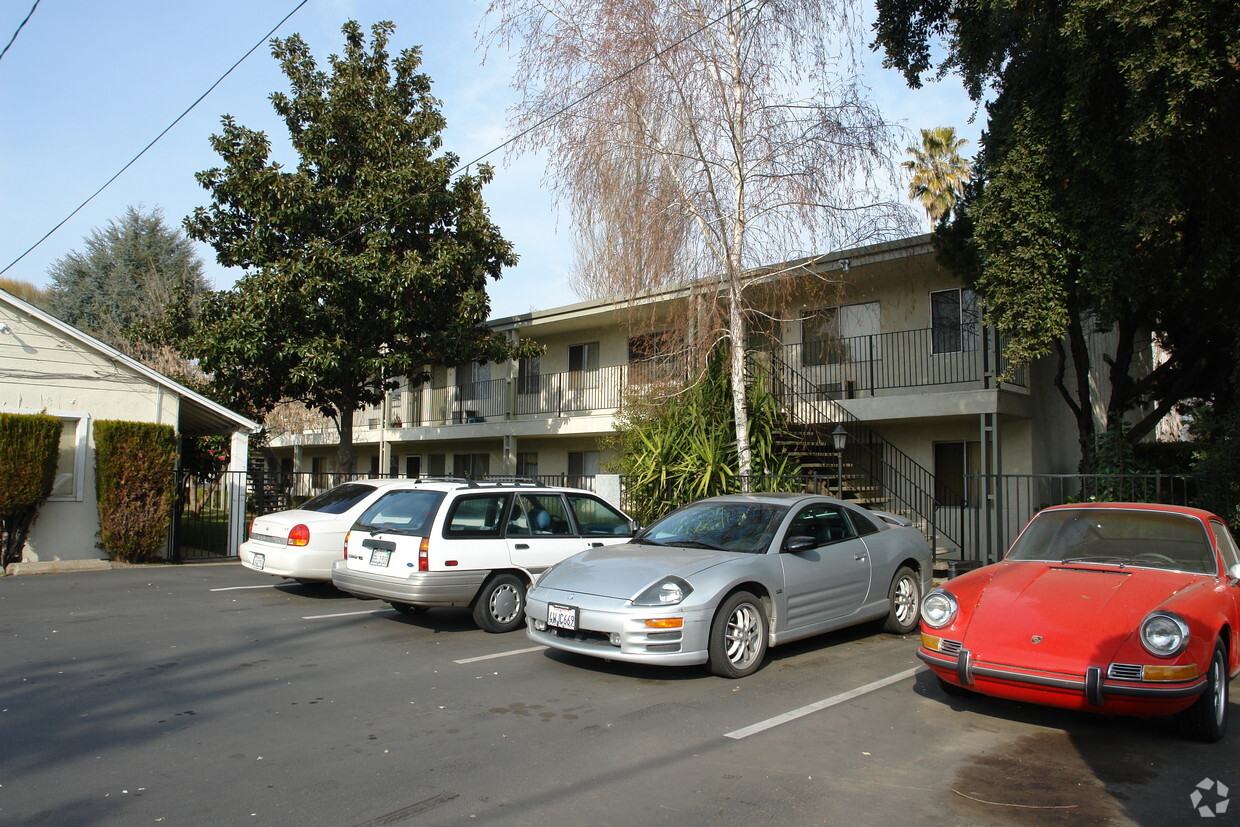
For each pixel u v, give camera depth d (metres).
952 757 4.92
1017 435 14.53
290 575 10.07
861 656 7.55
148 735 5.27
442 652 7.63
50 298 37.66
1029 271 9.49
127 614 9.45
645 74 11.48
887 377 15.95
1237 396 10.68
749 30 11.67
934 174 25.80
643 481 12.91
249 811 4.10
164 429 14.28
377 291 16.86
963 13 10.20
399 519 8.65
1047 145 9.33
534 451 23.89
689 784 4.47
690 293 12.06
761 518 7.67
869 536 8.33
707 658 6.46
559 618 6.66
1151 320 12.92
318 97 17.92
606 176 11.65
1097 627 5.15
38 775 4.58
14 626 8.73
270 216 17.38
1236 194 9.24
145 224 38.31
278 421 29.89
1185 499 10.01
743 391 12.30
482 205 18.83
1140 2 7.73
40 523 13.57
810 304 14.03
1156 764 4.82
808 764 4.79
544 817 4.05
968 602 5.79
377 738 5.22
